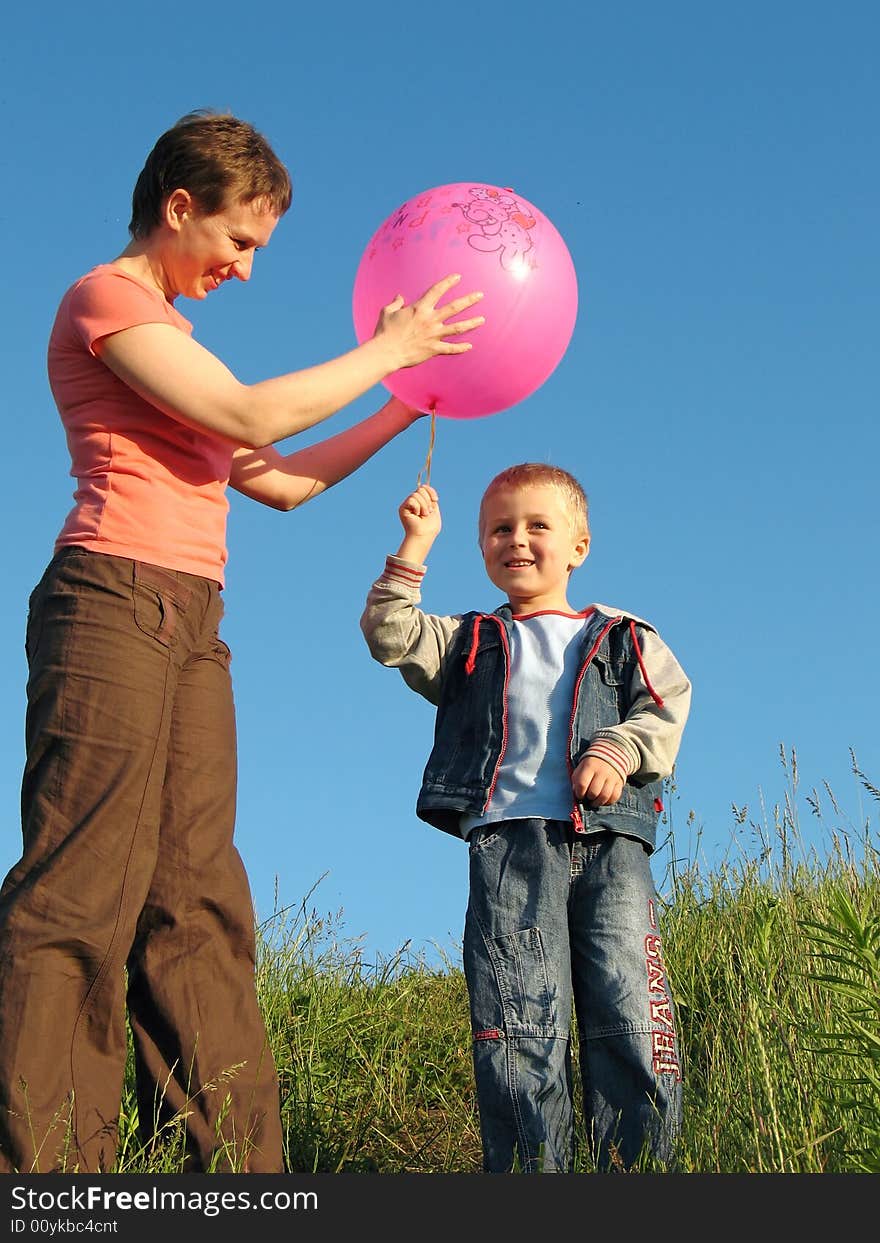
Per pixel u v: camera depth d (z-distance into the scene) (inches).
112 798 99.6
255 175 109.7
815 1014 116.3
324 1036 162.7
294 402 106.7
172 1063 106.3
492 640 126.2
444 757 123.0
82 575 103.4
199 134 109.0
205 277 113.7
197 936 107.4
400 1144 141.7
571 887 115.8
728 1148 107.3
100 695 101.0
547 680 122.3
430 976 198.2
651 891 117.0
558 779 117.6
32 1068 93.8
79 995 97.3
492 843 117.1
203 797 109.0
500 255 123.0
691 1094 125.0
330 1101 147.6
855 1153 96.9
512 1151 108.1
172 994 106.0
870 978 100.6
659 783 122.1
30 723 103.1
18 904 96.7
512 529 128.4
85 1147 95.8
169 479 108.0
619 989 111.3
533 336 125.0
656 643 125.6
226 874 109.1
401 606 125.0
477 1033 111.7
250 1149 105.2
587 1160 111.7
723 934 165.3
